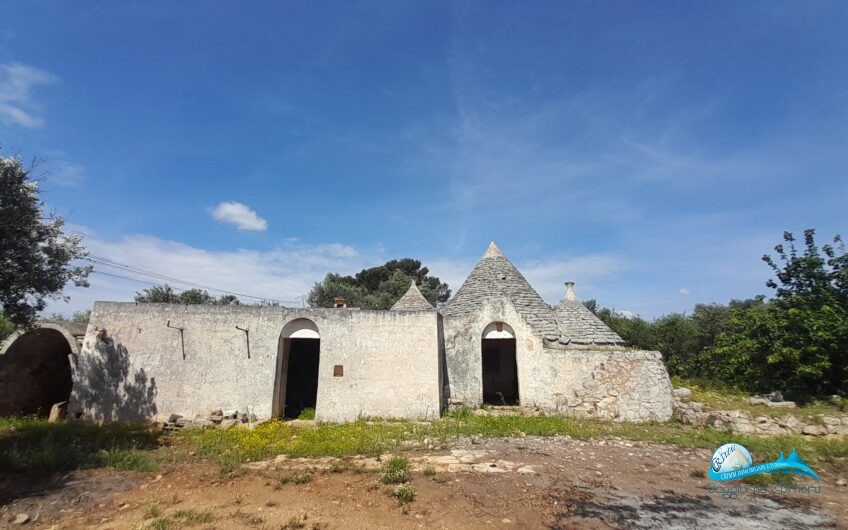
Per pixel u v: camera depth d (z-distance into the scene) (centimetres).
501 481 762
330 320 1471
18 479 772
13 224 939
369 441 1055
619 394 1433
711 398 1423
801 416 1210
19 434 1134
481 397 1559
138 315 1423
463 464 866
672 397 1410
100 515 643
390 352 1460
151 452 978
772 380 1470
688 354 2262
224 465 860
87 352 1388
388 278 4681
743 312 1619
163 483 767
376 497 688
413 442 1062
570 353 1507
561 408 1470
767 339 1472
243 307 1454
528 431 1175
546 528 588
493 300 1622
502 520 610
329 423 1362
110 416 1352
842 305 1444
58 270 1084
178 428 1320
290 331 1482
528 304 1772
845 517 636
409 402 1421
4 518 624
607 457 939
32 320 1065
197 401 1376
